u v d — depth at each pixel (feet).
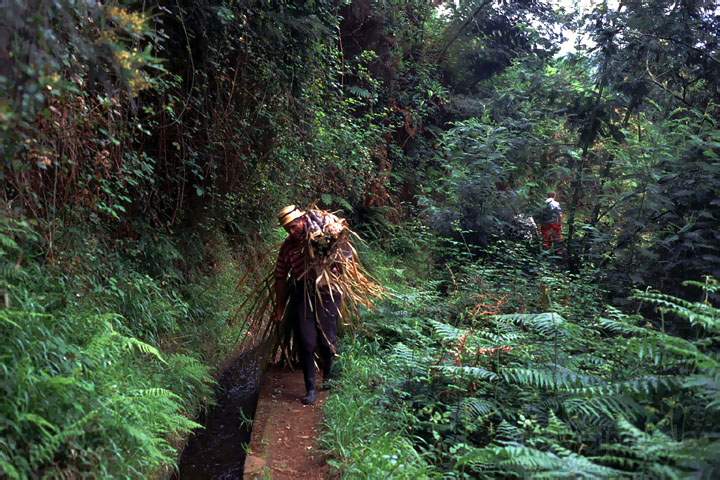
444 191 36.11
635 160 24.09
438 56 50.03
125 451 10.94
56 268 13.93
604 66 28.76
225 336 21.52
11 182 12.09
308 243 16.92
